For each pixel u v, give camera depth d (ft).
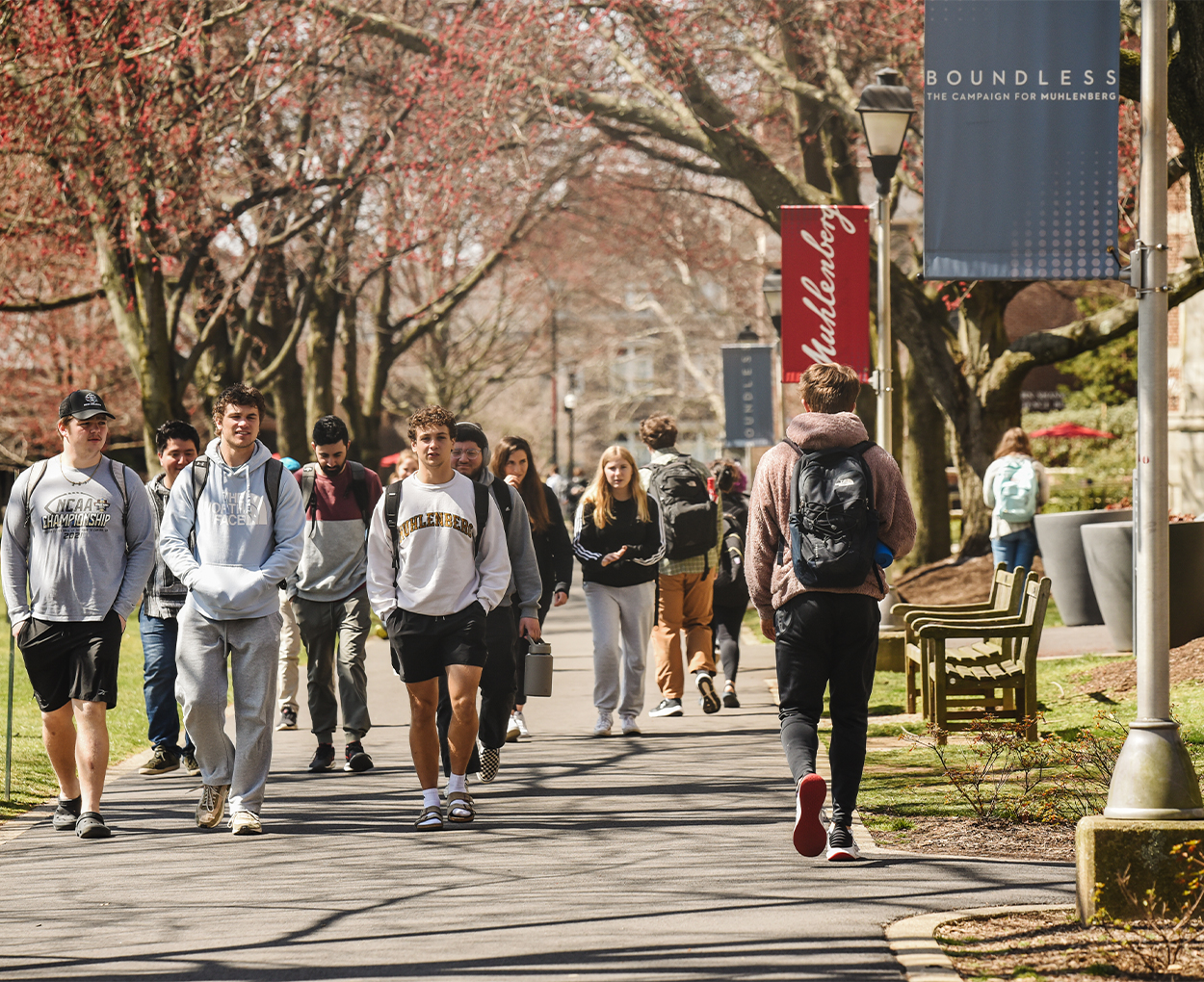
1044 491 165.58
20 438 394.11
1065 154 97.50
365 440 328.90
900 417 240.12
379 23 219.41
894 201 236.22
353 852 66.59
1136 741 51.55
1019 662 94.73
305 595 91.97
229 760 75.05
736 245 424.05
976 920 51.37
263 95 215.31
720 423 566.36
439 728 84.58
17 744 101.76
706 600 111.75
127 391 411.34
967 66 97.55
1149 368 53.52
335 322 282.36
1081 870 50.75
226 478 74.28
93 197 207.31
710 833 68.64
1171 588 118.11
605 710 102.12
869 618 59.77
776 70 207.82
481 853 65.67
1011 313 465.47
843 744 60.95
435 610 72.18
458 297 319.27
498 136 234.79
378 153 231.91
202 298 265.75
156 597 92.73
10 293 247.50
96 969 48.21
